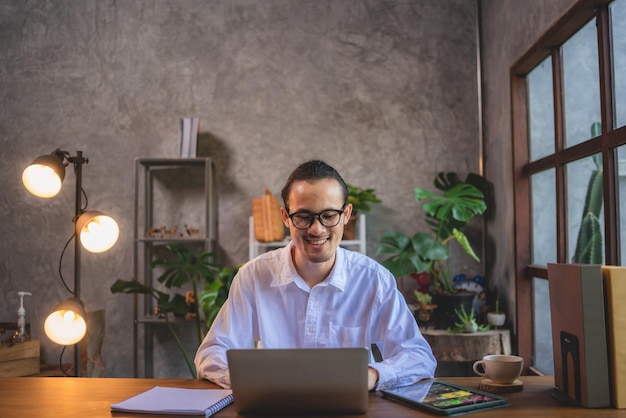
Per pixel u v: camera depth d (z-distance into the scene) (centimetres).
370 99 404
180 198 406
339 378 130
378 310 180
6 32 416
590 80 247
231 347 179
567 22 251
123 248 404
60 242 404
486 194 383
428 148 401
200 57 410
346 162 402
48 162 291
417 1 407
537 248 319
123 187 406
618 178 223
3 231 406
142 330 398
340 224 155
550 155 289
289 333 183
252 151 405
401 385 157
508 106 342
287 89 406
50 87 412
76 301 292
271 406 132
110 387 161
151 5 414
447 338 324
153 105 409
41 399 148
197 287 404
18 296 403
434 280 368
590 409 137
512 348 338
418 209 399
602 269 142
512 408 138
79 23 414
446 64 404
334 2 409
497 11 363
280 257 183
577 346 141
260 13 411
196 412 133
